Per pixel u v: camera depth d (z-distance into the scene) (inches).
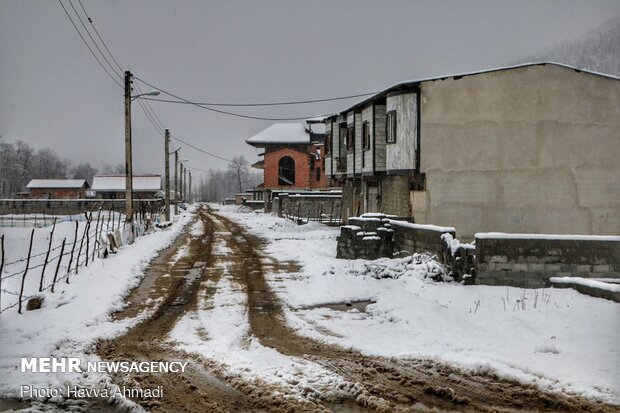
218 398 271.4
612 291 468.4
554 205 869.8
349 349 360.8
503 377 297.0
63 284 601.6
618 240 546.0
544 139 870.4
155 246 996.6
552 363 312.0
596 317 416.8
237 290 590.9
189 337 395.2
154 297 555.5
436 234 650.8
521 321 412.2
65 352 350.6
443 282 581.0
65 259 842.2
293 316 463.2
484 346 352.2
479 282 557.9
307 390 279.9
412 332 398.0
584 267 546.9
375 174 1073.5
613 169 871.7
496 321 417.4
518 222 871.7
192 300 538.3
